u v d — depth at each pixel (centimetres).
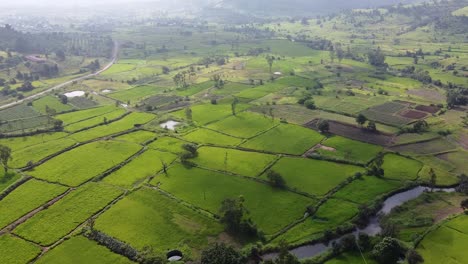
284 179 14500
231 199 12275
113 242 11162
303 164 15700
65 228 11981
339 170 15150
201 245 11112
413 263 9956
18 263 10544
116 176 15125
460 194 13388
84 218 12438
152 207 12938
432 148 16938
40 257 10794
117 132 19725
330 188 13875
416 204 12888
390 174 14775
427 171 14950
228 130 19450
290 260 9756
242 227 11525
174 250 10875
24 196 13850
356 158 16050
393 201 13200
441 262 10081
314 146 17375
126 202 13250
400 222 11894
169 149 17425
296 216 12350
